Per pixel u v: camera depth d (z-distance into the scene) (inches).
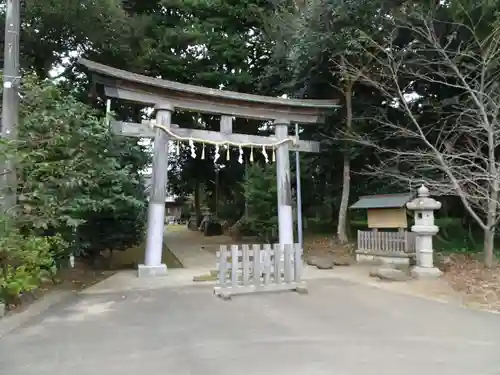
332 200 630.5
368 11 444.8
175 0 641.6
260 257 301.3
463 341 186.5
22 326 213.5
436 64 424.2
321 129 581.9
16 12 290.7
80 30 473.7
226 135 439.8
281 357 165.2
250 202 588.7
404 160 477.1
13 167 262.5
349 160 565.6
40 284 301.0
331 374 147.2
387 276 353.1
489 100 375.9
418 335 196.1
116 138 400.8
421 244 371.9
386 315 236.1
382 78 488.1
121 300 279.0
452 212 570.3
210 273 385.1
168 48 647.8
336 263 451.8
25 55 486.9
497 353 170.1
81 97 538.3
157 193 398.0
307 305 262.4
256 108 454.6
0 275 239.0
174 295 295.1
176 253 573.9
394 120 533.3
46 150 284.8
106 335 196.7
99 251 467.8
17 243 241.0
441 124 474.3
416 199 381.7
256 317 231.8
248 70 702.5
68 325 215.2
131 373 148.2
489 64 378.6
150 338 191.6
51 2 436.5
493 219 369.7
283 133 466.6
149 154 480.7
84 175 303.3
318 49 482.3
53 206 282.4
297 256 311.0
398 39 470.9
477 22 396.2
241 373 148.2
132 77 386.0
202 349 175.3
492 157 359.3
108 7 467.5
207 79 665.0
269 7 674.2
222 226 877.8
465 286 311.1
